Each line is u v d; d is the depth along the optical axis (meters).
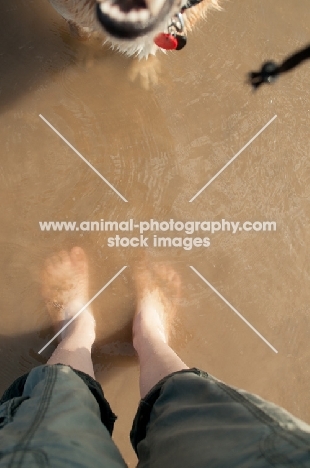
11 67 1.71
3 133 1.73
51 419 1.02
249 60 1.78
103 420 1.38
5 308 1.73
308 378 1.81
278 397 1.80
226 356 1.79
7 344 1.72
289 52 1.78
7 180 1.73
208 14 1.74
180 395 1.18
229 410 1.02
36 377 1.32
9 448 0.88
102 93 1.74
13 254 1.74
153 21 1.08
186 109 1.77
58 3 1.33
